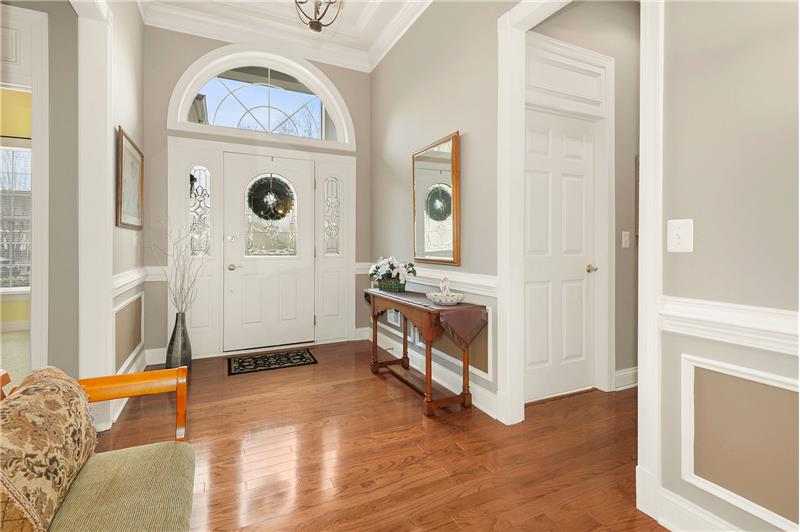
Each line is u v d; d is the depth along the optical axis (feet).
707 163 4.69
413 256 11.84
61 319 7.68
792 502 4.05
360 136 15.03
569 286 9.77
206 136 12.77
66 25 7.63
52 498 3.01
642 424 5.43
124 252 9.45
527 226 9.13
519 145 8.12
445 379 10.11
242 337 13.37
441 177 10.21
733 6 4.41
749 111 4.29
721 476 4.64
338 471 6.35
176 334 11.03
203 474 6.24
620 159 9.92
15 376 11.21
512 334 8.09
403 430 7.80
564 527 5.11
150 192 12.03
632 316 10.23
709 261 4.69
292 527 5.08
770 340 4.12
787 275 4.02
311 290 14.38
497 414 8.32
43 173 7.52
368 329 15.33
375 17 12.44
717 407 4.67
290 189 14.02
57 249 7.63
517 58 8.03
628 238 10.07
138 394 4.51
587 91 9.61
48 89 7.52
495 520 5.24
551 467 6.49
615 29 9.91
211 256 12.89
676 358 5.08
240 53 13.23
